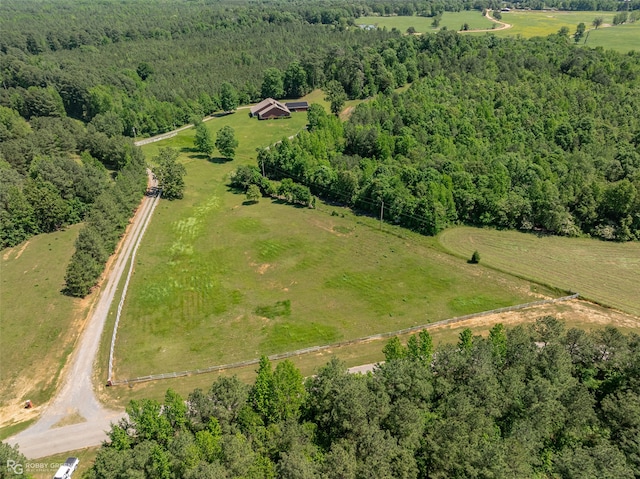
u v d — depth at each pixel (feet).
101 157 479.00
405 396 165.48
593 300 256.73
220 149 494.59
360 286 277.85
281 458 144.15
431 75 585.63
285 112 630.74
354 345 229.45
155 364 219.82
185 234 349.00
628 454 155.22
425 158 403.95
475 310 253.24
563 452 158.92
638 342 184.65
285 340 234.99
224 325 248.11
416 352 186.29
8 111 508.12
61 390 203.10
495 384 166.71
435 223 328.70
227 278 292.20
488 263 295.28
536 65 552.41
